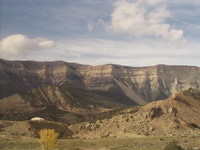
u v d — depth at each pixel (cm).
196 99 17438
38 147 8700
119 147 8950
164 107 15125
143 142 10125
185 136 11731
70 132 15338
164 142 9725
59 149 8281
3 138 11219
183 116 14812
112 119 15238
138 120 14212
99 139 11875
